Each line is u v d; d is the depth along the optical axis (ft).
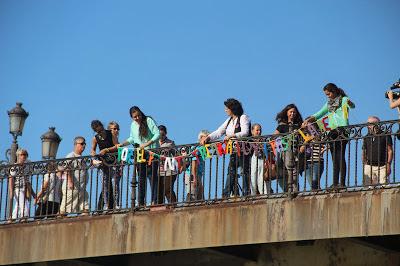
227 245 97.45
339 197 93.56
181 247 99.25
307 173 99.71
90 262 105.19
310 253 97.60
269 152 99.81
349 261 95.96
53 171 108.47
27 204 111.24
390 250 94.63
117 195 106.22
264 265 99.60
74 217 104.73
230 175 101.76
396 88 96.99
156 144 107.24
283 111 102.99
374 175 97.40
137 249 101.30
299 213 94.99
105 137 108.68
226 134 103.50
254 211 96.84
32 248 106.01
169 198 104.68
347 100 98.27
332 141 96.63
